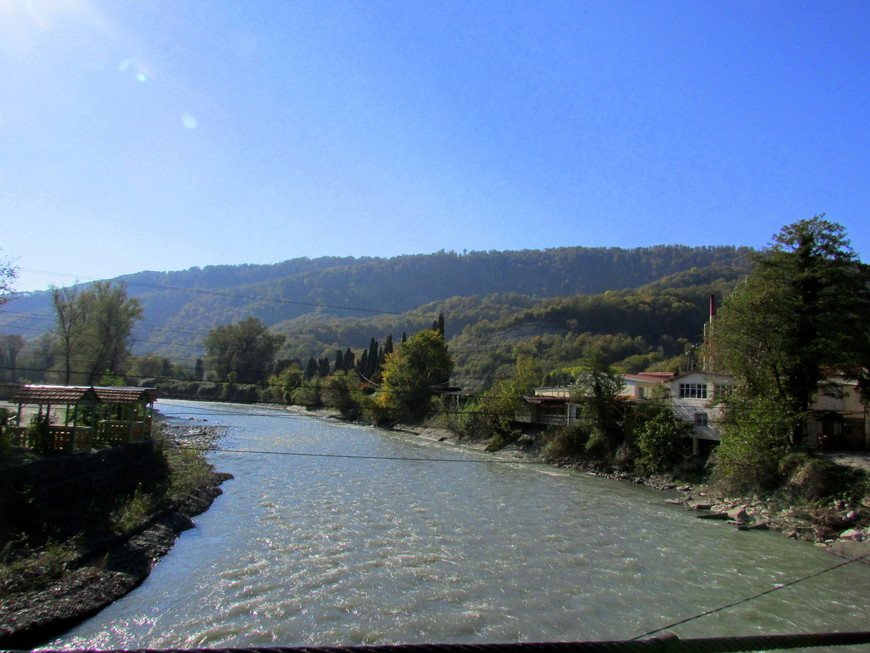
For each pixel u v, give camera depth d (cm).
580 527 2991
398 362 8925
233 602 1877
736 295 4300
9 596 1688
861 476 3303
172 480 3406
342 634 1669
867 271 3953
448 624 1756
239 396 11619
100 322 7088
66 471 2547
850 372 4081
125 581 1986
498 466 5138
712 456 4400
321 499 3409
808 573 2319
